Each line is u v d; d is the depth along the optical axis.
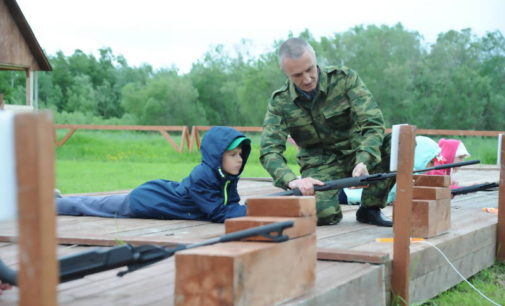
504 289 3.68
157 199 4.28
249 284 1.86
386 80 32.16
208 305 1.81
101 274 2.61
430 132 12.08
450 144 6.17
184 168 13.69
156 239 3.20
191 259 1.83
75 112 36.84
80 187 8.88
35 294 1.25
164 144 23.30
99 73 39.59
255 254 1.89
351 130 4.21
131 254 1.89
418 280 3.07
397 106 32.22
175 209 4.26
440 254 3.32
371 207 4.12
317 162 4.33
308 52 3.85
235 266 1.79
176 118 36.22
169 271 2.67
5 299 2.22
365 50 33.34
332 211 4.04
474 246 3.87
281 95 4.21
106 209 4.51
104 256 1.85
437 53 33.06
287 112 4.19
